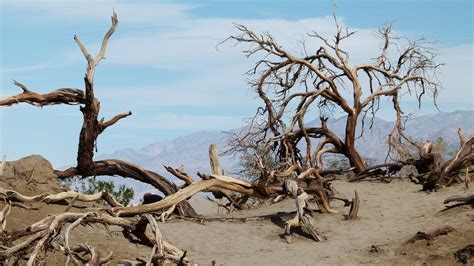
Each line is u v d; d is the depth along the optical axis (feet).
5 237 42.52
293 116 103.81
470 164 87.10
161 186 79.51
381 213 75.05
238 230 68.85
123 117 78.95
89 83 75.10
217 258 57.26
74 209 61.05
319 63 108.68
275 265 55.42
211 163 78.79
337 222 71.87
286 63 106.42
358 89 106.83
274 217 74.54
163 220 68.64
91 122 77.05
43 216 56.34
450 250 54.54
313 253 59.72
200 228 68.23
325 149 107.04
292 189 71.82
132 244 54.08
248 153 101.55
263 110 105.81
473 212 66.74
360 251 59.16
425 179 91.81
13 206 56.29
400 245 58.59
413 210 75.00
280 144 105.40
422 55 113.19
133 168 79.51
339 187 93.35
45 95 74.79
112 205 64.85
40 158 63.36
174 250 46.78
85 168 78.74
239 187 73.41
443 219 66.80
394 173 99.66
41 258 41.47
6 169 61.46
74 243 51.42
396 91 109.50
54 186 62.75
